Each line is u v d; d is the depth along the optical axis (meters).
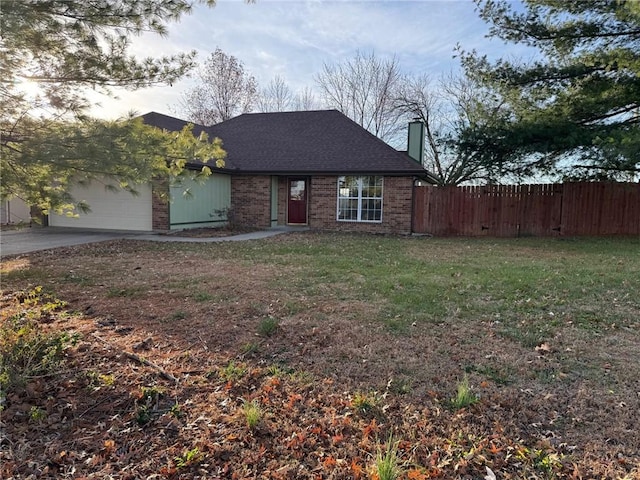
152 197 14.06
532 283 6.44
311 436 2.56
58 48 4.32
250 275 7.05
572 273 7.28
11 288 6.07
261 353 3.81
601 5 11.30
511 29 12.66
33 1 3.80
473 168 21.72
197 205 15.20
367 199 15.33
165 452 2.39
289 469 2.27
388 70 27.89
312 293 5.85
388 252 10.05
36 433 2.54
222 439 2.51
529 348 3.96
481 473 2.26
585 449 2.47
